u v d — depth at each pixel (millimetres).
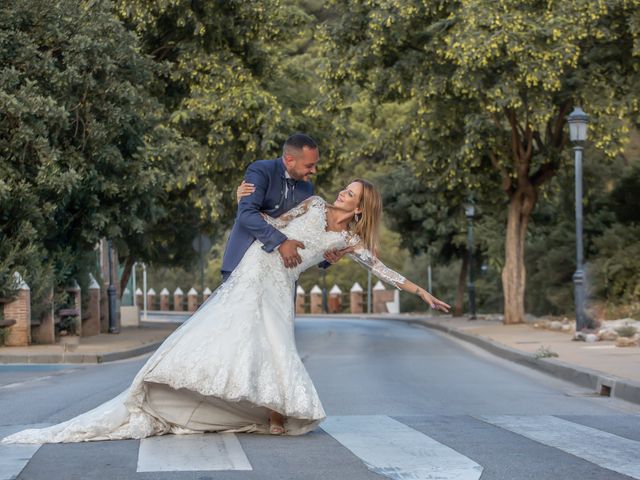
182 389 6660
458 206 40031
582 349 17969
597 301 28500
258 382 6453
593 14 25203
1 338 20094
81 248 23578
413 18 27016
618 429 7777
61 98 20125
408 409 9609
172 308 64812
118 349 20500
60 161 20469
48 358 18406
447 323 35406
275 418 6805
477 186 29812
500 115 29266
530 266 36875
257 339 6539
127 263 36688
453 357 20031
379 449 6301
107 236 23047
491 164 30516
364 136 33188
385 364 17719
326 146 32594
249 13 30734
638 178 31859
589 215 32906
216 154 30703
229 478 5277
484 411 9531
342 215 6898
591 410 9953
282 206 6875
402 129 29375
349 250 6918
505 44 25219
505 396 11508
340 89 29500
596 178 32531
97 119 20922
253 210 6703
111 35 20875
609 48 26625
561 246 34312
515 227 29672
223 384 6348
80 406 9797
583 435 7254
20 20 19609
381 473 5449
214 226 37406
